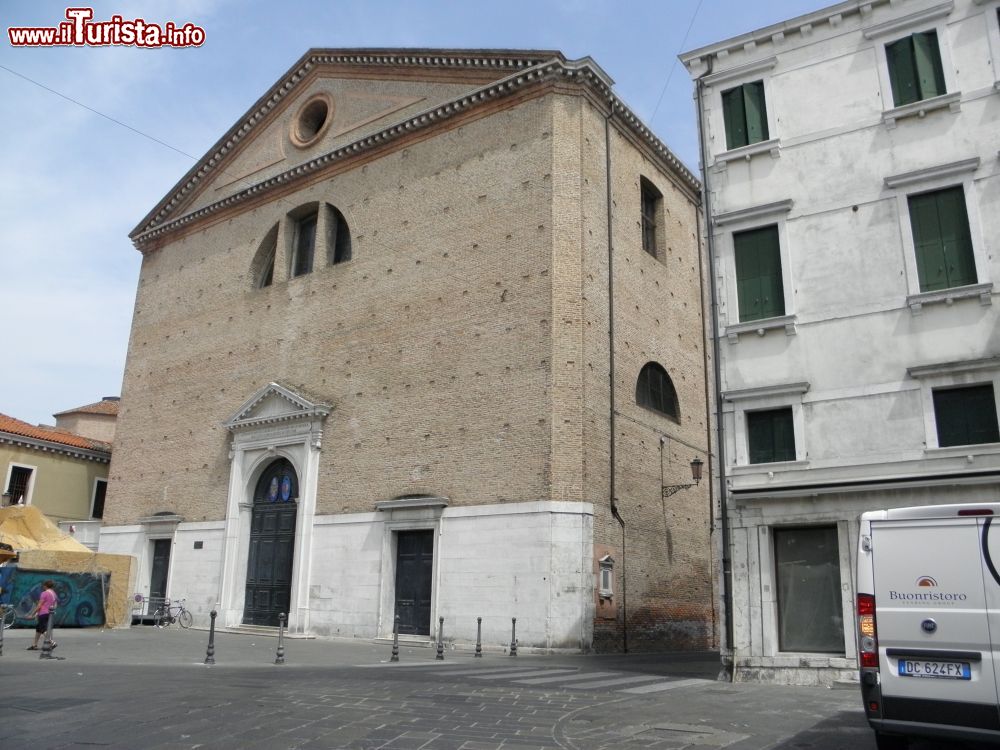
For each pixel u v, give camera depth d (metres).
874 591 8.15
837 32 18.70
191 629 30.44
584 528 23.30
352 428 28.48
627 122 29.02
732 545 17.08
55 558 27.48
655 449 27.89
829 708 12.02
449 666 17.89
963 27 17.38
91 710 10.71
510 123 27.20
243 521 31.19
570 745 8.84
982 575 7.71
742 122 19.47
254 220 35.06
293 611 27.91
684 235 32.69
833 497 16.19
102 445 45.94
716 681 16.14
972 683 7.52
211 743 8.70
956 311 16.28
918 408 16.20
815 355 17.42
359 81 32.81
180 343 36.38
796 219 18.27
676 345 30.66
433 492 25.59
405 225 29.12
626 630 24.48
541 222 25.47
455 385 26.09
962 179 16.72
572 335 24.56
